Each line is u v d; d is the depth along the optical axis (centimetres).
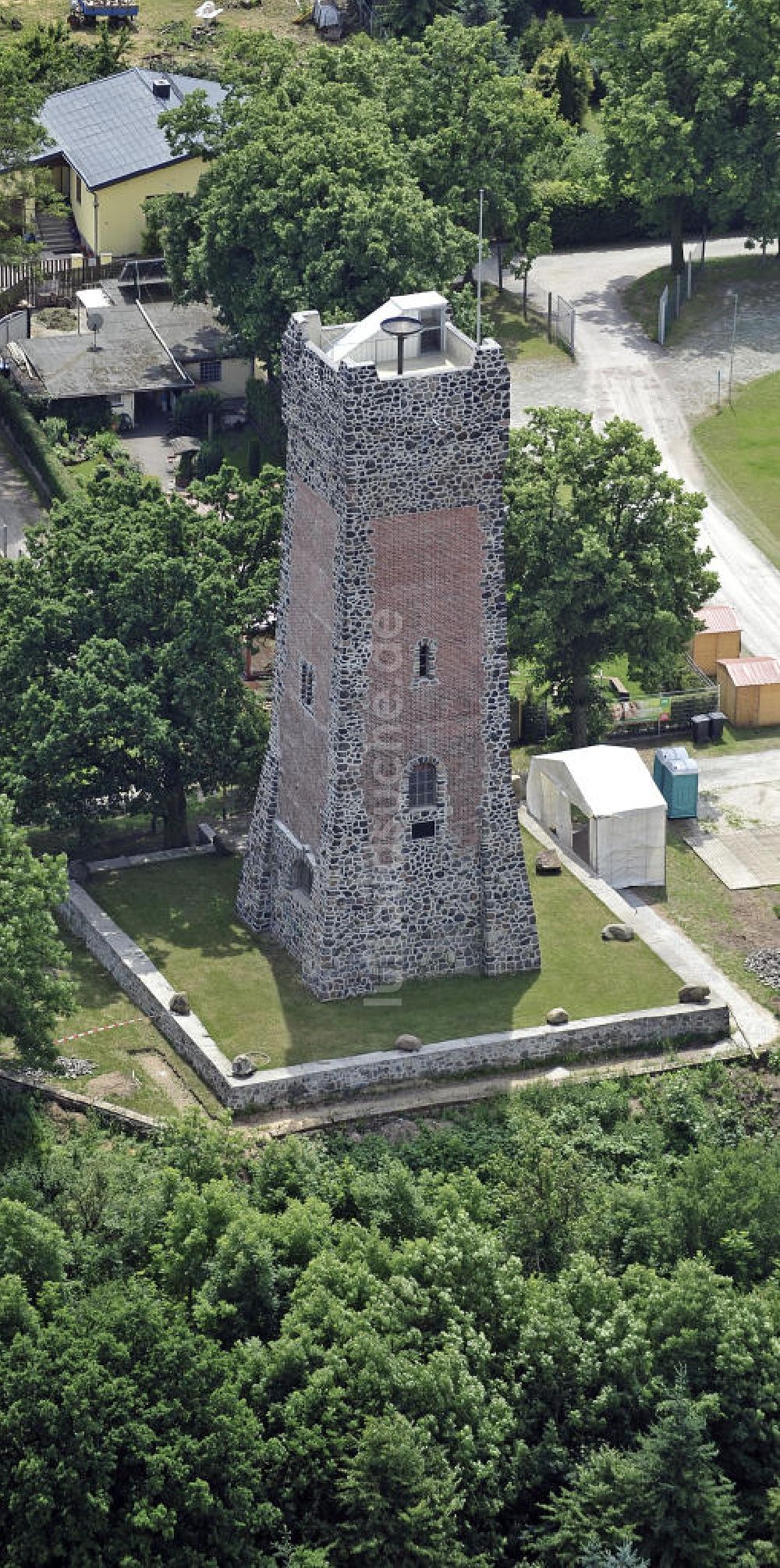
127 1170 10431
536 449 13975
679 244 19838
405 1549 9369
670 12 19525
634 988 12006
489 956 12006
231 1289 9894
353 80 18475
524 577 13738
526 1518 9794
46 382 17738
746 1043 11875
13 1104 11000
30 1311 9494
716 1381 9988
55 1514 9212
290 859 12050
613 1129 11381
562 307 18962
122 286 19225
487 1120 11381
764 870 13200
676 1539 9544
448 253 16588
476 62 18838
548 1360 9844
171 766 12800
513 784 13875
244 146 17100
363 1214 10450
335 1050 11506
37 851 13112
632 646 13788
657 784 13738
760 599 15900
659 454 13762
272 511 13250
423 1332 9950
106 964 12306
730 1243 10344
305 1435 9494
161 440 17838
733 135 19325
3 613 12925
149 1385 9419
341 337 11400
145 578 12712
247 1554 9294
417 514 11119
